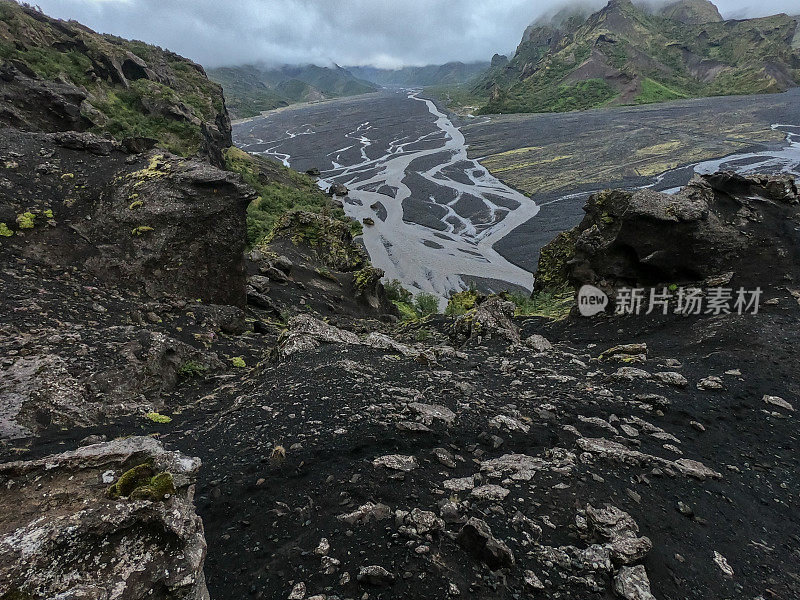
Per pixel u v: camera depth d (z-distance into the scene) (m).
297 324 15.52
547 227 70.69
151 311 16.12
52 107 38.44
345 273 41.53
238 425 8.58
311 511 5.95
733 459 8.24
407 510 5.95
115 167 21.11
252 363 15.23
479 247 66.56
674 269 19.34
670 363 13.07
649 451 8.12
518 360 14.45
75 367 10.09
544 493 6.43
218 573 4.99
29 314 12.52
